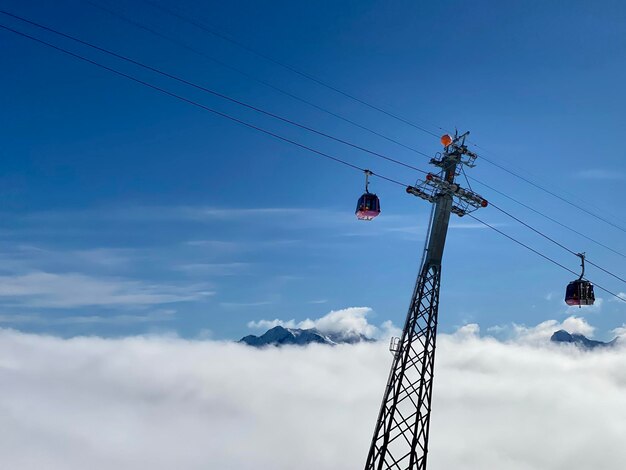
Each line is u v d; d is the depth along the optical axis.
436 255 58.72
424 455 55.09
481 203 60.75
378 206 59.72
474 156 61.19
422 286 58.03
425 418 55.72
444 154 60.41
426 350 56.62
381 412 56.12
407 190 59.62
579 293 69.56
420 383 55.88
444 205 59.16
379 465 54.97
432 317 57.47
